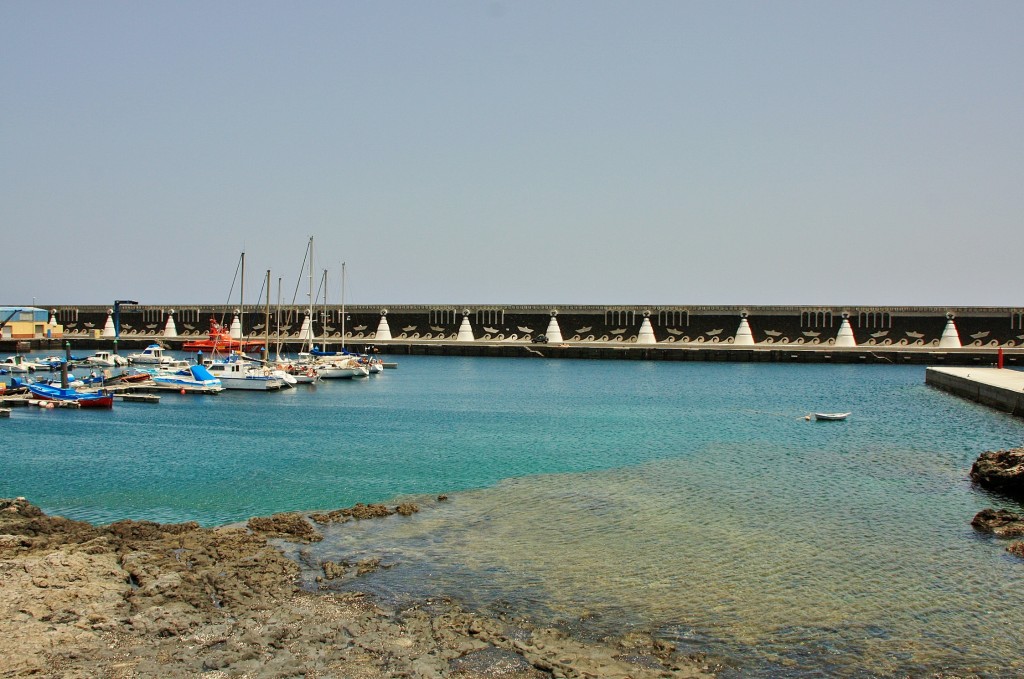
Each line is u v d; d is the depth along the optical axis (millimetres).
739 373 102812
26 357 122188
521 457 42469
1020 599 22422
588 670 18125
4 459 41562
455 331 137250
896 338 118250
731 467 39719
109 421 56312
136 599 21328
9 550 24953
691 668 18391
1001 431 51844
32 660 18000
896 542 27391
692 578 23891
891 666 18656
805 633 20266
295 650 18734
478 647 19078
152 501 32688
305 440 48000
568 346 128000
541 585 23203
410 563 24891
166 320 148750
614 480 36688
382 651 18719
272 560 24531
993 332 114750
